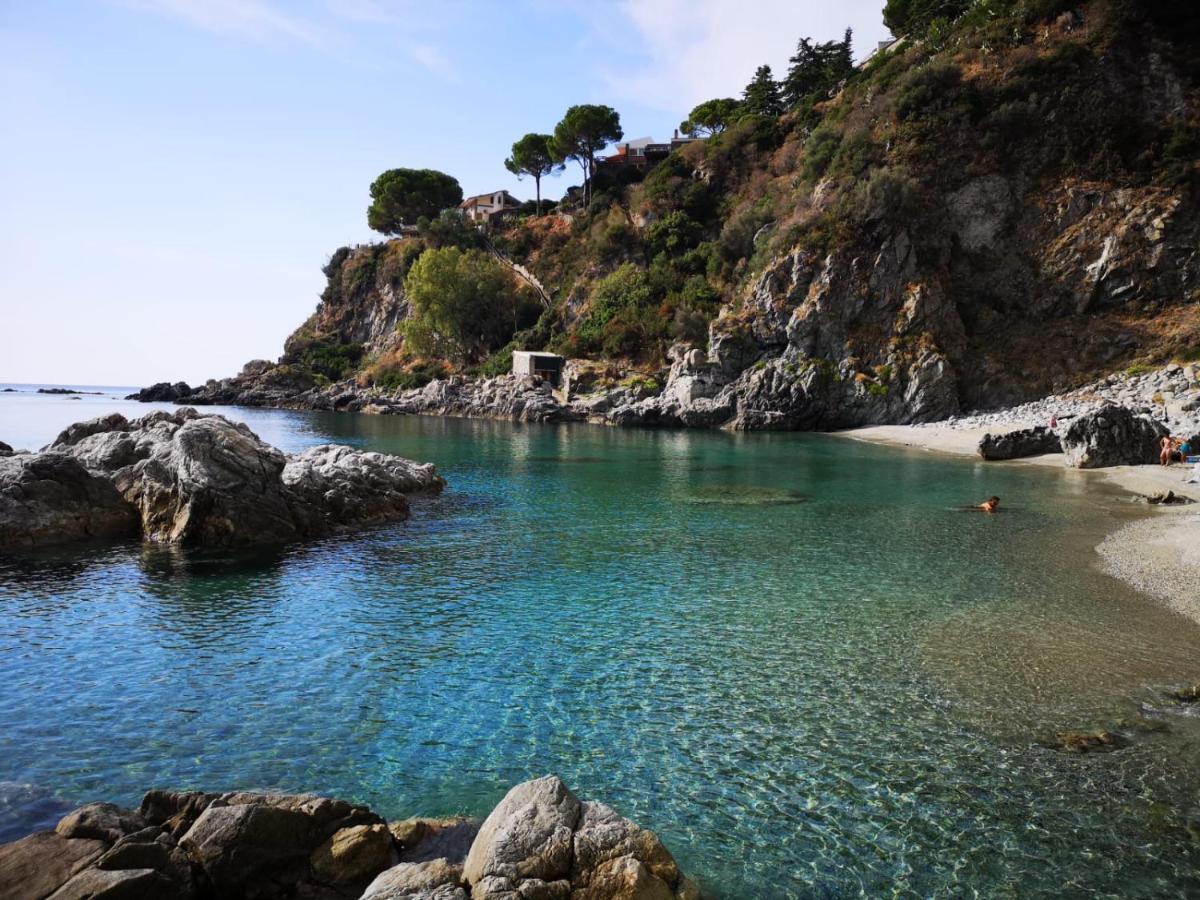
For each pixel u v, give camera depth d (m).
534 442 64.38
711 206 109.44
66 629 16.92
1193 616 17.31
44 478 25.88
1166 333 69.56
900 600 19.19
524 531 28.28
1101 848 9.03
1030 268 77.38
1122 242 73.12
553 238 128.75
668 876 7.73
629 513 31.97
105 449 30.81
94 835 7.99
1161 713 12.49
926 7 103.81
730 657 15.45
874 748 11.60
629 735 12.16
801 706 13.12
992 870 8.70
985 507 31.91
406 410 105.38
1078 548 24.25
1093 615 17.58
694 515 31.44
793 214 87.00
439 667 14.96
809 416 77.12
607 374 93.56
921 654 15.41
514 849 7.46
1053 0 83.75
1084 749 11.34
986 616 17.70
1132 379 66.44
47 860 7.43
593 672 14.73
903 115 83.94
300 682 14.19
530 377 97.62
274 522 26.00
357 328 144.25
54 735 11.98
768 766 11.16
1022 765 10.96
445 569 22.62
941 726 12.26
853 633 16.77
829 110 101.88
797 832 9.52
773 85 120.38
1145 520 28.28
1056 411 63.38
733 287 93.94
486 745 11.85
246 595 19.73
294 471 29.72
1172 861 8.76
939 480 41.25
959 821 9.66
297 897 7.71
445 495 36.75
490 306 118.31
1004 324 77.19
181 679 14.25
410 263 137.25
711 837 9.43
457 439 66.62
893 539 26.47
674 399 84.25
